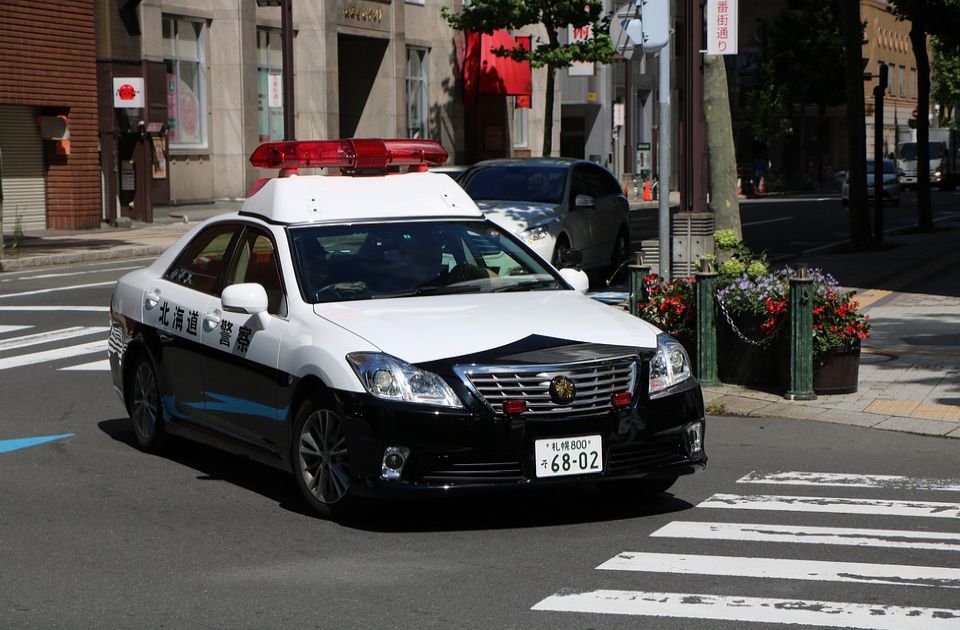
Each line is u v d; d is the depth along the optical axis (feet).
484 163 81.46
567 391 27.55
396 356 27.99
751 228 144.77
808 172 292.20
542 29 236.02
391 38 193.67
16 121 130.62
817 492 32.40
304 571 25.52
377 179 35.09
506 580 24.77
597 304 32.19
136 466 35.68
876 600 23.31
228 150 160.56
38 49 130.11
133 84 140.26
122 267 100.22
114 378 39.27
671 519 29.71
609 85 268.21
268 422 31.17
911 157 271.69
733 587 24.21
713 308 46.62
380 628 22.00
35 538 28.22
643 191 253.44
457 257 33.24
